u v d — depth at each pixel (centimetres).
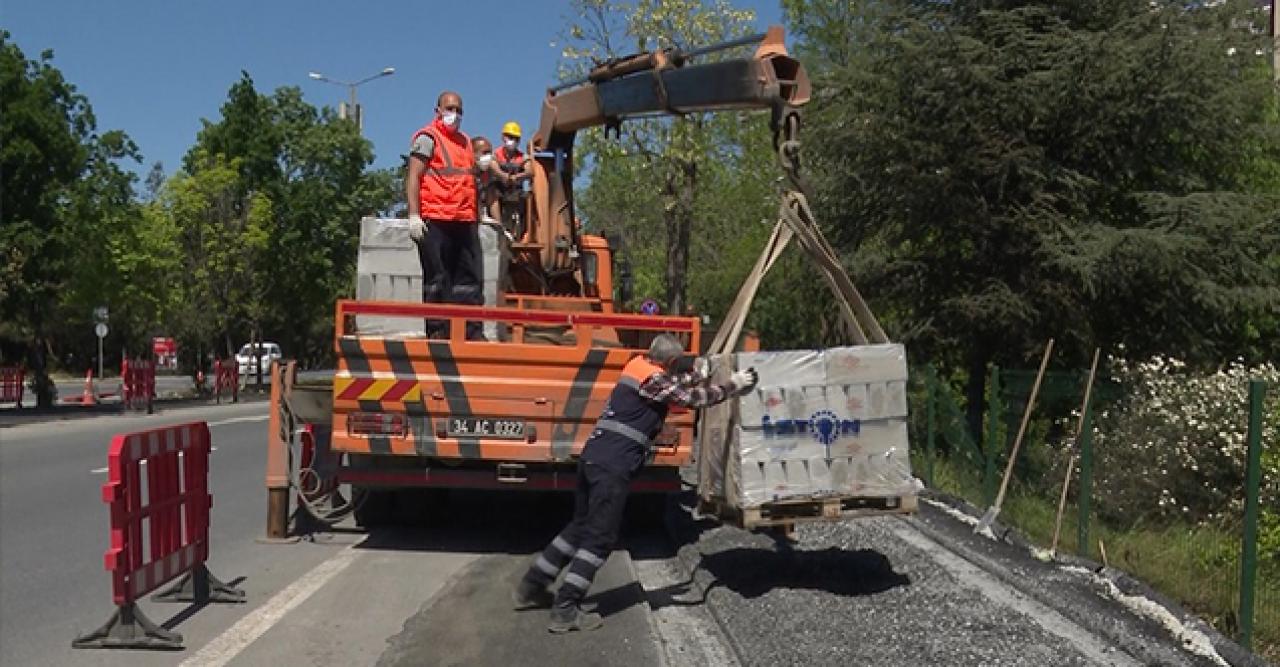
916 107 1458
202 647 669
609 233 1287
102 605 773
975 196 1434
